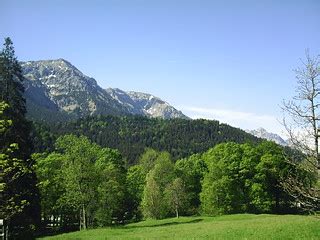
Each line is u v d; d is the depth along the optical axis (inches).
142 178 3799.2
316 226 1362.0
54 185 2728.8
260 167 2950.3
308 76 642.8
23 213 1592.0
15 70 1718.8
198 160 3742.6
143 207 3245.6
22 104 1705.2
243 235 1373.0
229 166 3056.1
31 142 1750.7
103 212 2564.0
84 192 2454.5
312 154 599.8
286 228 1414.9
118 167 3191.4
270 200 2930.6
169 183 3513.8
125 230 2177.7
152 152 4559.5
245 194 3038.9
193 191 3629.4
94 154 2546.8
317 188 613.6
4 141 1425.9
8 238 1537.9
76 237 1876.2
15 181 1434.5
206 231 1692.9
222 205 2989.7
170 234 1716.3
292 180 636.1
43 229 2866.6
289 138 614.5
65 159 2465.6
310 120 621.6
